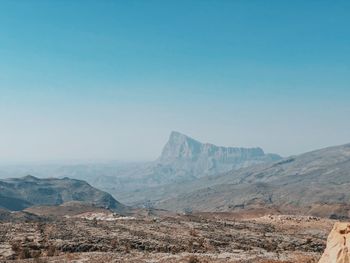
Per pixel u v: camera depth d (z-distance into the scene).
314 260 52.38
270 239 77.81
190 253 62.62
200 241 72.94
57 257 59.97
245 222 97.06
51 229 79.44
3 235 73.19
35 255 61.75
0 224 84.12
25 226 81.94
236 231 85.00
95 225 86.12
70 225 84.94
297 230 88.25
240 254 60.78
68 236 73.50
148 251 65.81
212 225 90.44
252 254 61.03
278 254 60.31
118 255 60.41
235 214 180.75
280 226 92.25
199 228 86.06
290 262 51.66
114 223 89.88
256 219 103.56
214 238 76.62
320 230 88.50
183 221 95.12
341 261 31.70
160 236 76.69
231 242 73.88
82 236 74.06
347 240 32.31
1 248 64.75
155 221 94.69
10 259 59.53
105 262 55.12
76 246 66.81
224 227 89.12
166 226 87.50
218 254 60.97
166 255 60.03
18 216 191.62
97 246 67.38
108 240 71.69
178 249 66.81
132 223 90.25
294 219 101.12
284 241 76.31
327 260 32.94
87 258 58.22
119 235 76.19
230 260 54.41
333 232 33.88
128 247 67.31
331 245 33.31
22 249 63.69
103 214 120.94
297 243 74.81
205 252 64.19
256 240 76.31
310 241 76.56
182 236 77.44
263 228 89.25
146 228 84.56
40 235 73.88
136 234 77.75
